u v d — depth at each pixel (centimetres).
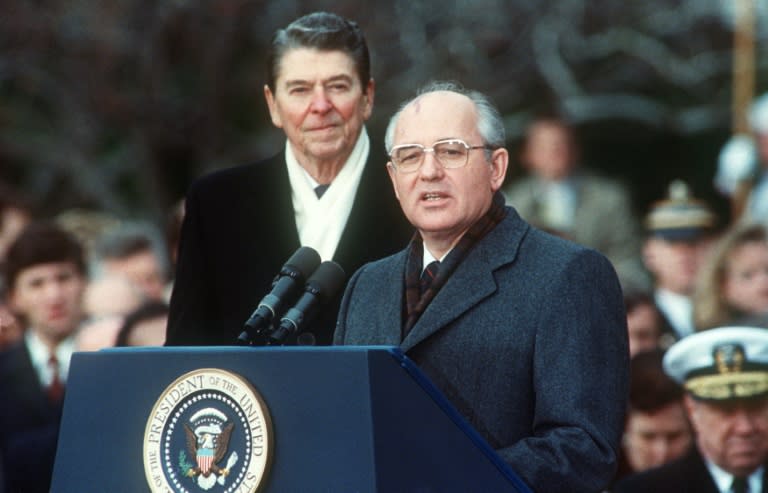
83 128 3634
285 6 3525
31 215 2892
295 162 1430
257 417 931
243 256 1420
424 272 1138
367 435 912
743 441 1550
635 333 1977
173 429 955
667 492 1571
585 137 4056
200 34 3575
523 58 3638
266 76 1432
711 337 1566
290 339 1077
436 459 943
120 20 3519
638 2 3728
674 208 2452
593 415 1039
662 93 3934
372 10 3459
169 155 3875
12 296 2025
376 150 1445
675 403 1661
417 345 1093
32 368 1973
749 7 3441
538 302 1073
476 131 1092
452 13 3575
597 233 2783
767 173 3045
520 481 980
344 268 1401
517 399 1068
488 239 1109
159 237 3406
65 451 995
